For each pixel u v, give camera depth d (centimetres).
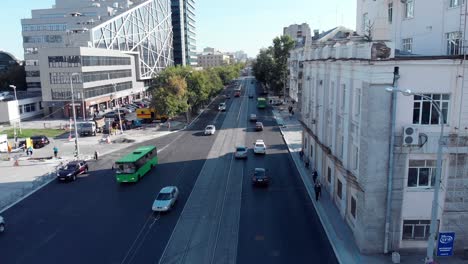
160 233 2611
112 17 10731
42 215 2998
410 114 2080
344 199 2728
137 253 2338
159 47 14000
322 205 3047
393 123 2064
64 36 11225
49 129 7000
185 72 7988
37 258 2308
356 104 2416
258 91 14025
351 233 2530
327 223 2697
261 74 12656
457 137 2091
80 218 2917
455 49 2544
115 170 4269
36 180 3953
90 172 4225
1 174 4225
